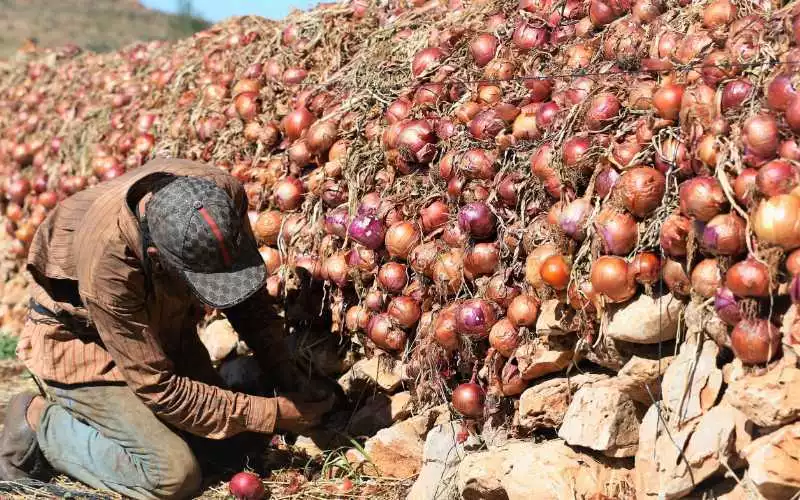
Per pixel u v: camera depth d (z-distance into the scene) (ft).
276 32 17.54
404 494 11.32
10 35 106.63
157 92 19.90
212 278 10.00
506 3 13.71
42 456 12.06
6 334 21.57
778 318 8.17
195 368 12.75
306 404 11.84
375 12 16.72
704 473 8.43
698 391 8.68
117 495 11.55
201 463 12.52
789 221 7.73
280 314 14.28
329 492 11.51
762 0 9.99
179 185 10.04
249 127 15.84
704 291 8.53
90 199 11.37
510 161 10.98
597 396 9.55
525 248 10.55
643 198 9.09
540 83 11.38
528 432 10.68
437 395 11.69
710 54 9.49
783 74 8.39
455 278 11.30
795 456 7.68
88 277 10.42
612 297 9.25
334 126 13.70
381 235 12.14
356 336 12.92
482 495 10.15
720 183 8.35
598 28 11.99
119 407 11.44
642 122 9.64
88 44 100.78
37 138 23.63
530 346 10.36
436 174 12.03
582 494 9.37
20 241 21.97
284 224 13.97
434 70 13.33
